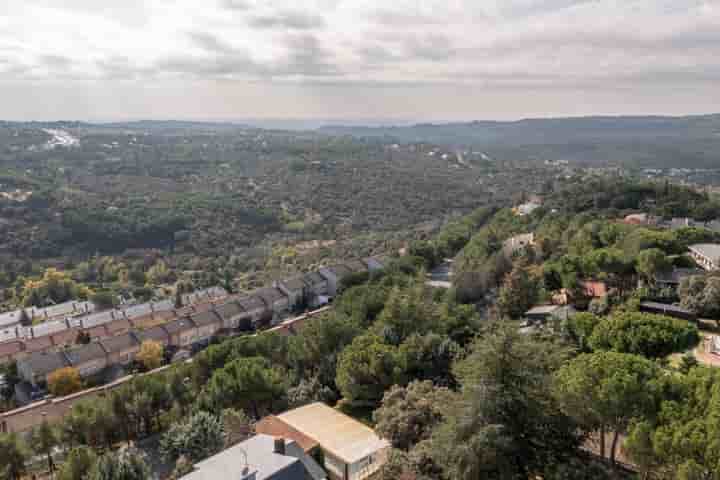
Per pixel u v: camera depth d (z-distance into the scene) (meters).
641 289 65.31
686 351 47.59
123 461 33.66
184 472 30.66
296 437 37.41
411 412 35.88
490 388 28.28
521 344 29.64
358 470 35.44
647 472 28.19
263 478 26.70
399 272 97.56
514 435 28.06
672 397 28.45
